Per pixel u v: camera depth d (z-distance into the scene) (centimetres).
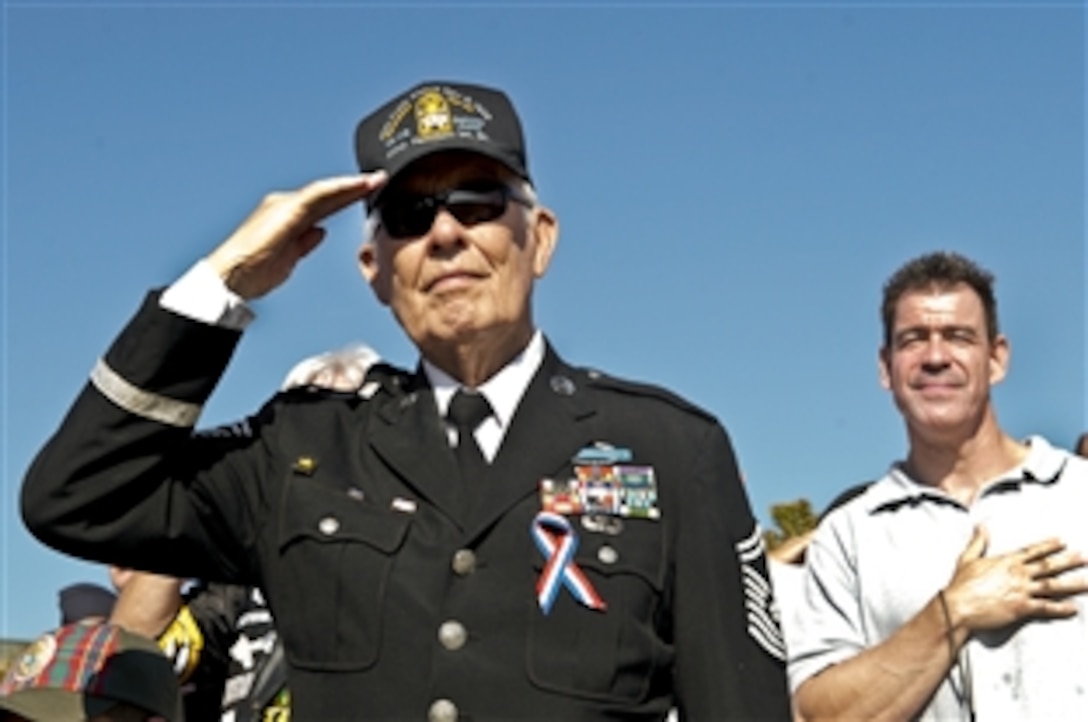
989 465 478
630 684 309
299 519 320
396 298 333
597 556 313
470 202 326
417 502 321
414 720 301
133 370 314
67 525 315
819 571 487
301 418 338
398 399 339
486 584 310
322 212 325
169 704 364
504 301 328
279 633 321
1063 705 438
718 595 317
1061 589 445
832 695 461
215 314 317
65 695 352
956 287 482
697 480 327
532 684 302
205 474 327
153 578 434
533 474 321
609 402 337
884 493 484
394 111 337
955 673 448
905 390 482
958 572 455
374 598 310
